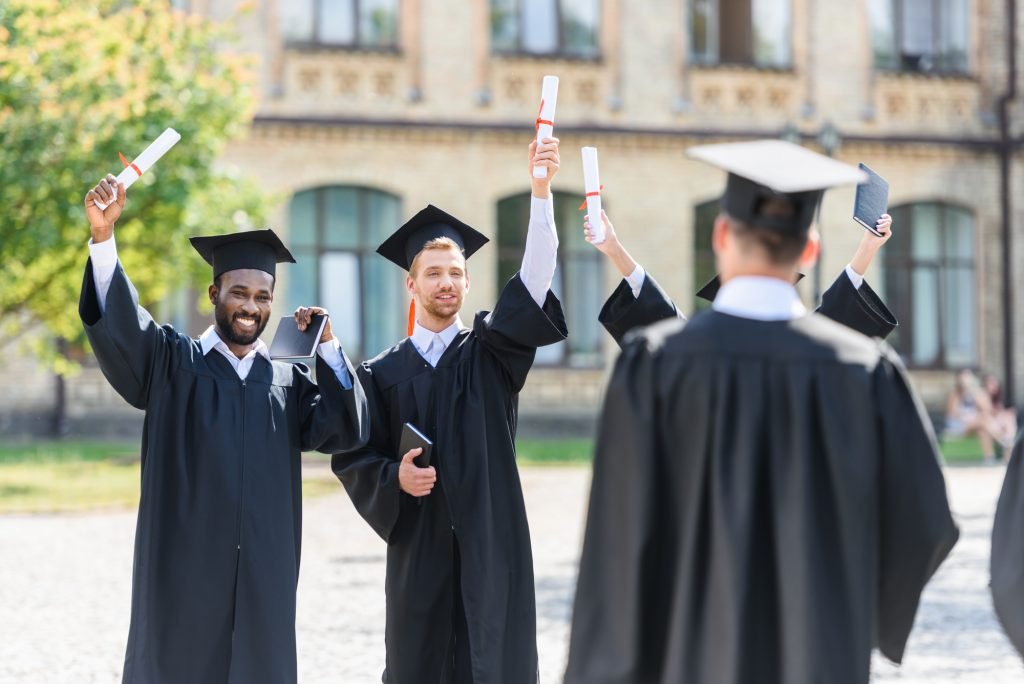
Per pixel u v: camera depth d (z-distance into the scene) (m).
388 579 6.05
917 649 8.52
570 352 25.98
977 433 24.05
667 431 3.93
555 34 26.05
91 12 17.61
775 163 3.98
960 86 27.34
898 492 3.91
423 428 6.04
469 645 5.90
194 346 5.94
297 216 25.17
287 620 5.78
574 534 13.48
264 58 24.95
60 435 24.14
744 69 26.47
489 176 25.61
